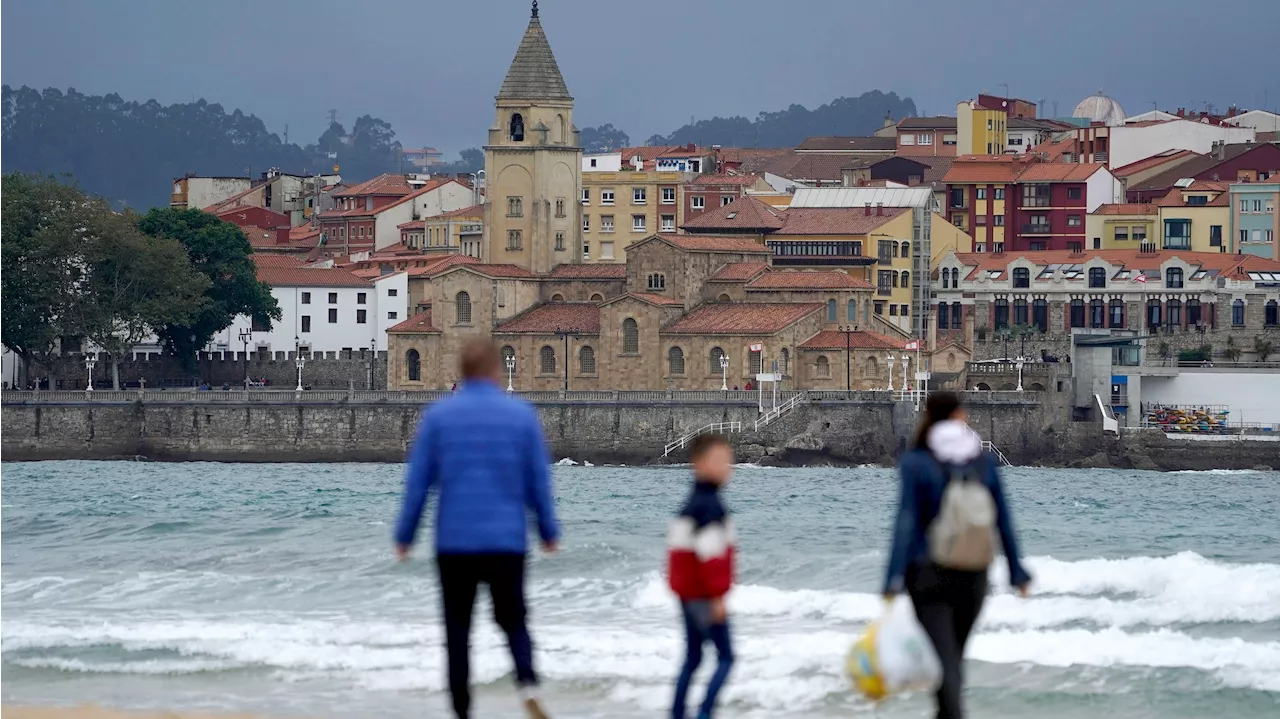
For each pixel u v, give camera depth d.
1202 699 181.25
